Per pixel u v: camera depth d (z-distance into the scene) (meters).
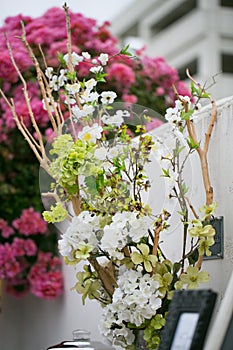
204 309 1.93
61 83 2.86
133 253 2.56
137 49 5.37
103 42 5.37
